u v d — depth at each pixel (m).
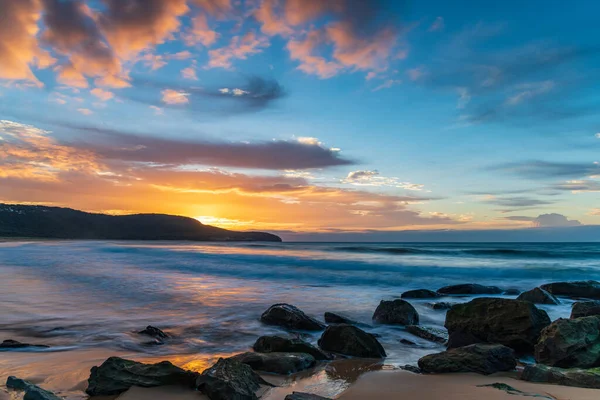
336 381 6.79
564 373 6.27
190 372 6.34
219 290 18.39
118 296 16.00
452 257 38.62
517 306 9.68
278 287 20.08
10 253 41.19
